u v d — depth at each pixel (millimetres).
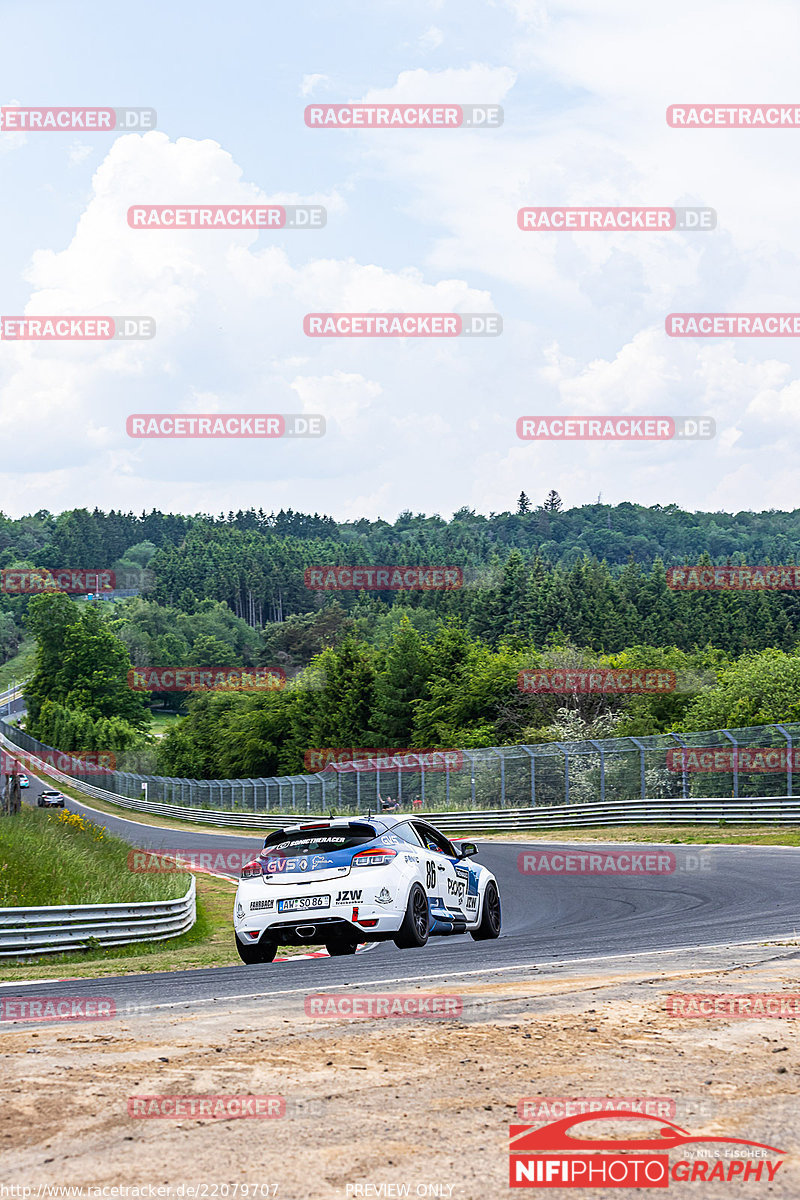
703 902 15898
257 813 61688
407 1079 4297
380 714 75375
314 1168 3238
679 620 116500
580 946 10430
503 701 59906
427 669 75625
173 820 77625
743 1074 4340
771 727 31625
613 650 112625
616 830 34656
